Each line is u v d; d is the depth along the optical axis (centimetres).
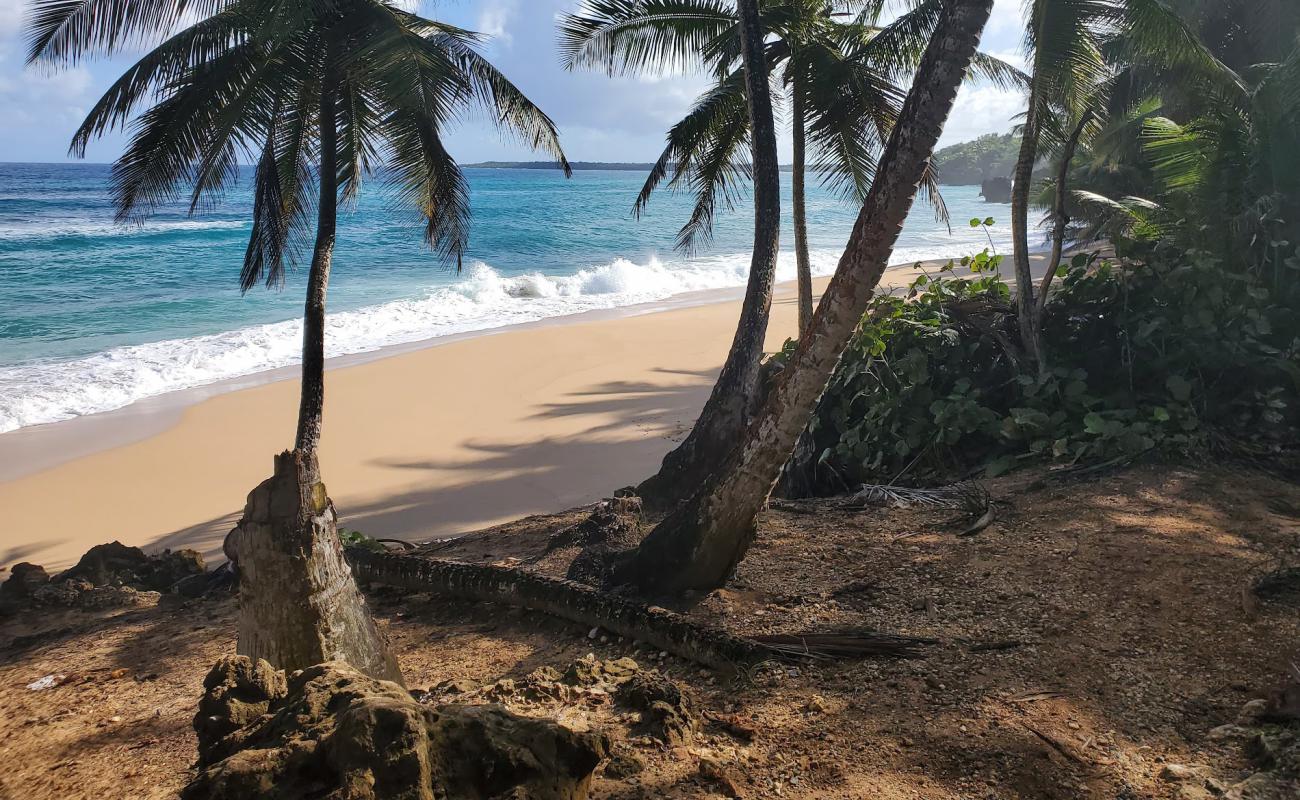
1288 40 1367
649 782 336
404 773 217
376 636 435
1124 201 1129
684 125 1201
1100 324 875
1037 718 378
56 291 2798
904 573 563
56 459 1288
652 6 1101
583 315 2364
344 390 1595
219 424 1434
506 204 7325
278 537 396
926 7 1034
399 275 3372
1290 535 549
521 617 590
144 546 1027
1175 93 1336
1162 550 539
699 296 2748
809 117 1136
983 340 896
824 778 344
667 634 493
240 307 2566
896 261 3588
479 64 959
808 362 495
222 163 894
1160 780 326
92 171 13762
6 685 599
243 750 240
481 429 1384
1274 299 825
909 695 409
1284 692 361
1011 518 635
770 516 716
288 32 748
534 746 245
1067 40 828
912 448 854
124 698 548
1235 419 768
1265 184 882
